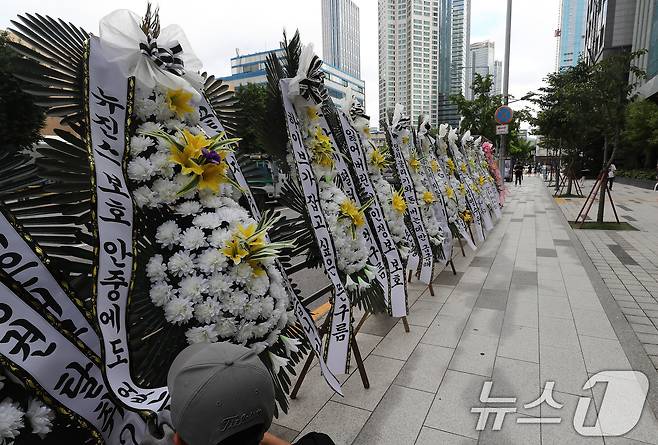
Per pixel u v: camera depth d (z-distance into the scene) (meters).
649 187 21.39
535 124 14.84
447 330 4.00
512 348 3.58
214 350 1.12
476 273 6.00
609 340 3.66
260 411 1.03
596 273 5.78
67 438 1.43
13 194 1.49
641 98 24.67
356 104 4.05
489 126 17.06
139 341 1.59
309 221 2.86
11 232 1.30
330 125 3.49
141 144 1.71
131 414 1.51
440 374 3.20
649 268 6.11
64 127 1.68
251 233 1.85
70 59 1.65
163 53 1.79
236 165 2.27
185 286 1.66
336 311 2.84
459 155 8.09
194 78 2.03
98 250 1.52
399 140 4.99
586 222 10.44
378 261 3.47
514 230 9.61
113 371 1.47
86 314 1.46
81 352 1.42
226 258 1.73
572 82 10.98
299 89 2.84
